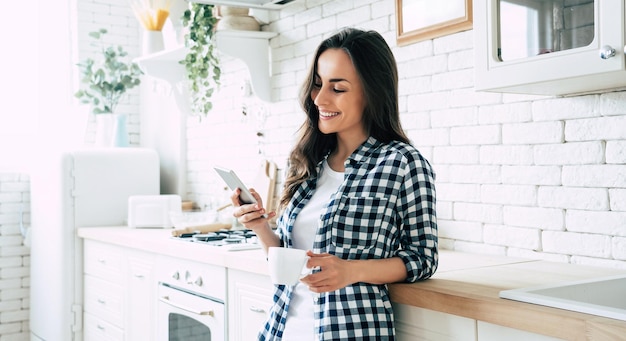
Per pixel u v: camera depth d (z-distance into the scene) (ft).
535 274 6.26
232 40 11.10
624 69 5.18
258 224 6.26
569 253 6.97
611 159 6.55
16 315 14.92
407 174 5.63
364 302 5.54
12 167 15.01
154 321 10.16
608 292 5.81
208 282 8.74
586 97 6.72
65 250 12.75
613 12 5.19
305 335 5.78
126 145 14.47
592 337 4.31
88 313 12.57
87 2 15.21
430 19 8.30
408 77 8.75
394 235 5.76
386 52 5.92
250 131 12.14
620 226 6.50
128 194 13.56
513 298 5.06
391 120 5.93
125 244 10.87
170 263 9.68
